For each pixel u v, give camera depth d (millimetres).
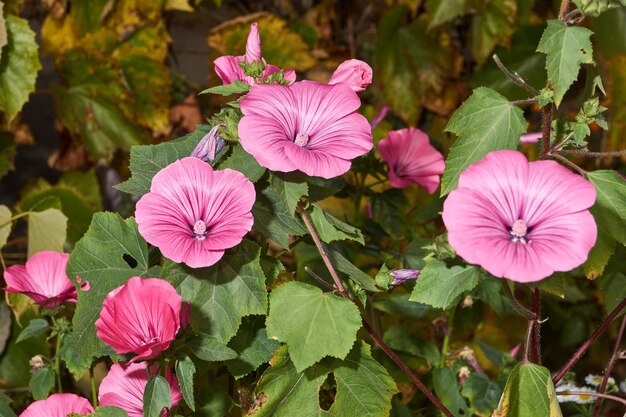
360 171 1005
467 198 688
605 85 1350
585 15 738
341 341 745
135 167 798
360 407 784
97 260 785
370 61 1558
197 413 819
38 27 1584
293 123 749
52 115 2654
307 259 1032
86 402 806
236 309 757
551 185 694
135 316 715
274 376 781
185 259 716
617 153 763
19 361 1309
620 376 1504
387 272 800
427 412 993
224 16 1630
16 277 855
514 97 1475
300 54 1462
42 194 1479
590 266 799
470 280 738
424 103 1484
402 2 1439
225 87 760
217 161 785
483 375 989
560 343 1502
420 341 1011
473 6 1371
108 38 1396
